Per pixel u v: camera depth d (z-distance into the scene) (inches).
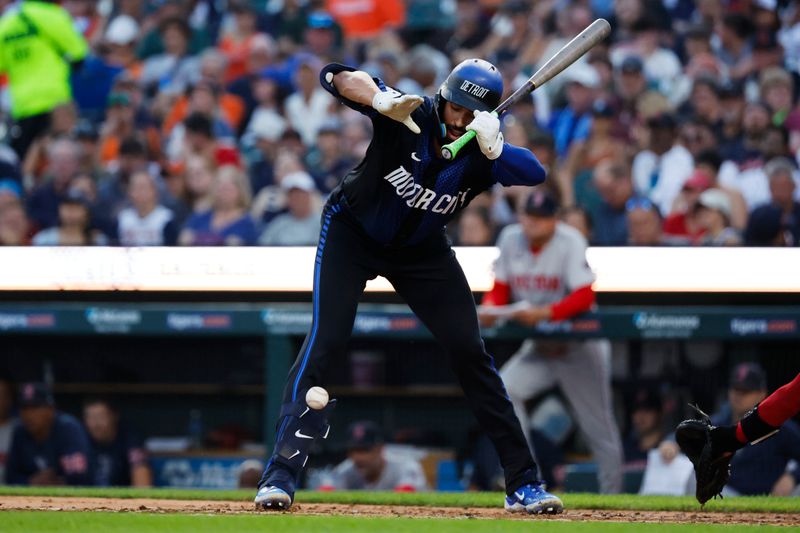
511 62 1603.1
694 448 626.2
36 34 1596.9
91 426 1059.9
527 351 989.2
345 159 1385.3
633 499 723.4
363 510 648.4
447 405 1031.6
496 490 978.7
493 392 631.8
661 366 1021.2
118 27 1841.8
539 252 983.6
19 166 1533.0
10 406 1096.8
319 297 617.6
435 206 597.0
